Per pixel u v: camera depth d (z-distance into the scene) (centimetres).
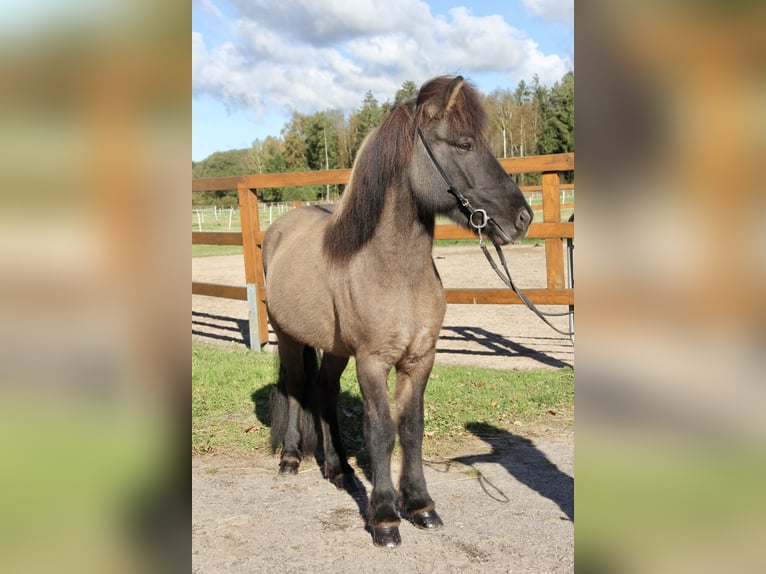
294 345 392
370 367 294
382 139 289
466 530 298
